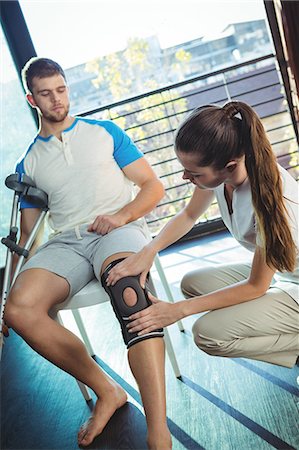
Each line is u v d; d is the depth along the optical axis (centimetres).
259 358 179
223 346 174
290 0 313
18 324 188
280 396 190
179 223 194
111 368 243
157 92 400
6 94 387
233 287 172
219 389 204
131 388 219
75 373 198
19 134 391
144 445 182
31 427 215
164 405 169
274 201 155
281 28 321
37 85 216
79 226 214
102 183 219
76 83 436
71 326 310
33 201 225
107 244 200
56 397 234
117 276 181
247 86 479
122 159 225
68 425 208
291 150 464
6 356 297
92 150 220
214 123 157
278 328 173
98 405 200
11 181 219
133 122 452
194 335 179
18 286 194
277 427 174
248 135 157
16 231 216
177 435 183
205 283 199
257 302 172
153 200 218
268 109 486
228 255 356
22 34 386
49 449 195
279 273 180
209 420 187
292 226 160
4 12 383
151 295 182
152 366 171
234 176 166
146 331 173
